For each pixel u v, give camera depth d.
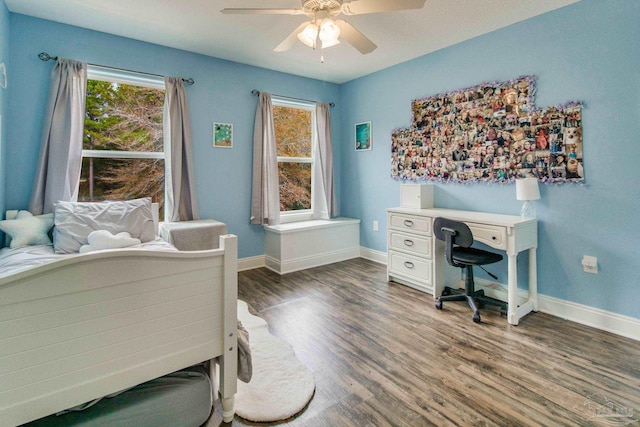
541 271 2.62
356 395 1.62
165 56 3.12
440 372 1.81
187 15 2.51
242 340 1.47
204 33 2.84
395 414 1.49
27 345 1.02
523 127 2.66
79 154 2.68
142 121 3.11
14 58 2.45
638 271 2.16
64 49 2.64
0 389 0.99
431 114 3.36
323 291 3.09
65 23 2.63
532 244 2.56
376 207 4.10
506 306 2.57
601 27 2.24
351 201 4.45
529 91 2.60
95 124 2.89
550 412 1.49
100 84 2.90
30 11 2.43
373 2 1.76
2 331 0.98
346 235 4.21
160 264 1.24
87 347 1.12
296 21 2.62
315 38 2.06
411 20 2.60
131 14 2.50
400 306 2.74
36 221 2.32
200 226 2.93
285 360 1.92
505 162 2.79
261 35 2.88
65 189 2.59
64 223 2.25
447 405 1.54
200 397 1.41
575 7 2.34
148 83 3.10
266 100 3.74
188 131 3.20
